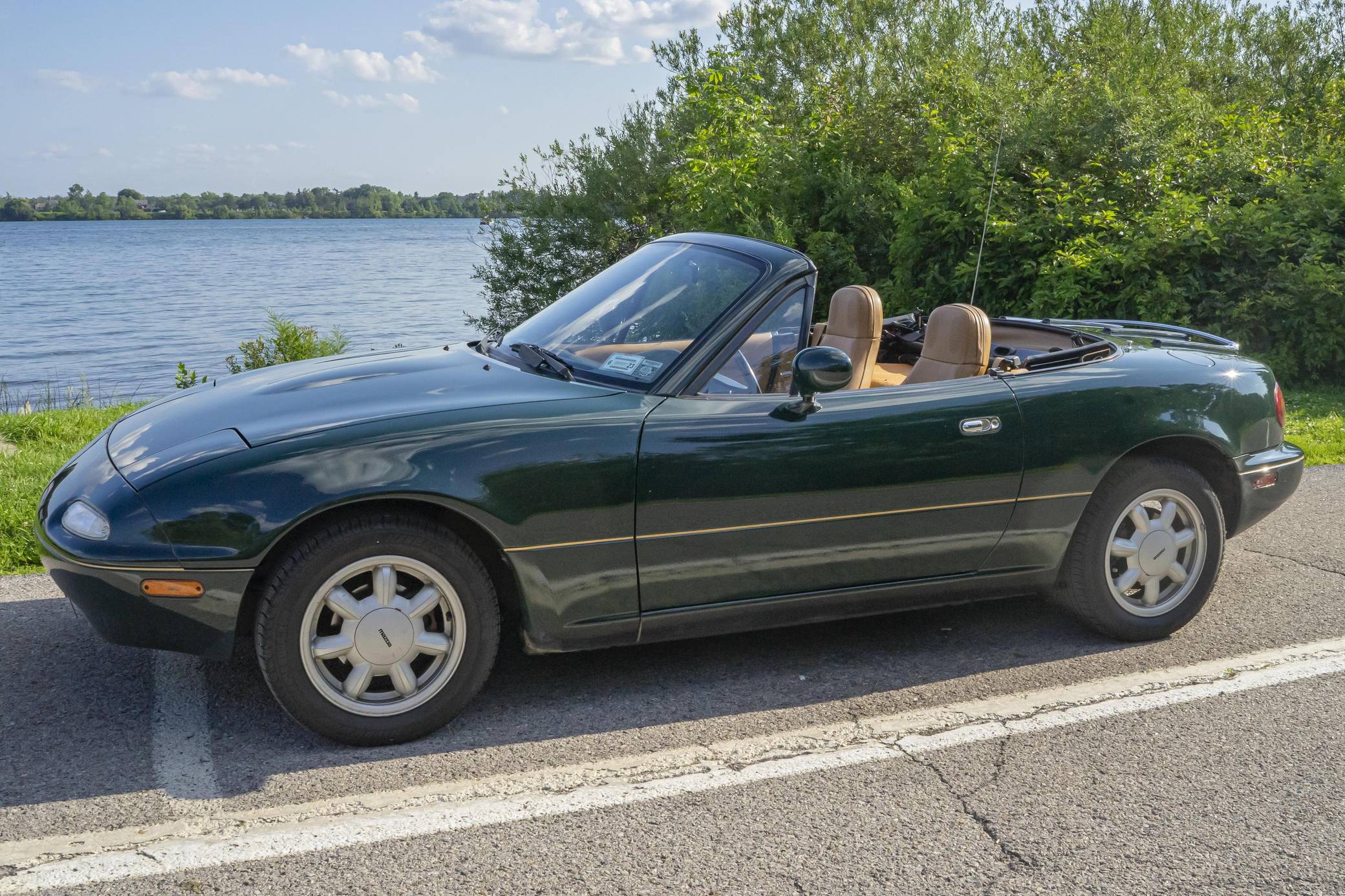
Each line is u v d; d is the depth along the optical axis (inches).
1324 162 516.1
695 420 136.3
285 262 4677.7
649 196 703.7
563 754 126.8
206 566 118.8
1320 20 830.5
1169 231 450.9
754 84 685.9
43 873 100.9
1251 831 111.7
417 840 107.8
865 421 143.3
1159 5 808.9
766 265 149.4
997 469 150.6
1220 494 174.1
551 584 131.5
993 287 508.1
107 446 139.4
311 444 124.2
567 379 144.1
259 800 115.2
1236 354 187.2
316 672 124.5
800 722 136.3
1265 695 145.7
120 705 138.3
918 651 161.2
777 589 143.7
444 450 125.7
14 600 177.2
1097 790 120.0
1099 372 161.5
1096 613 162.1
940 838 109.4
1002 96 576.4
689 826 111.3
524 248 726.5
